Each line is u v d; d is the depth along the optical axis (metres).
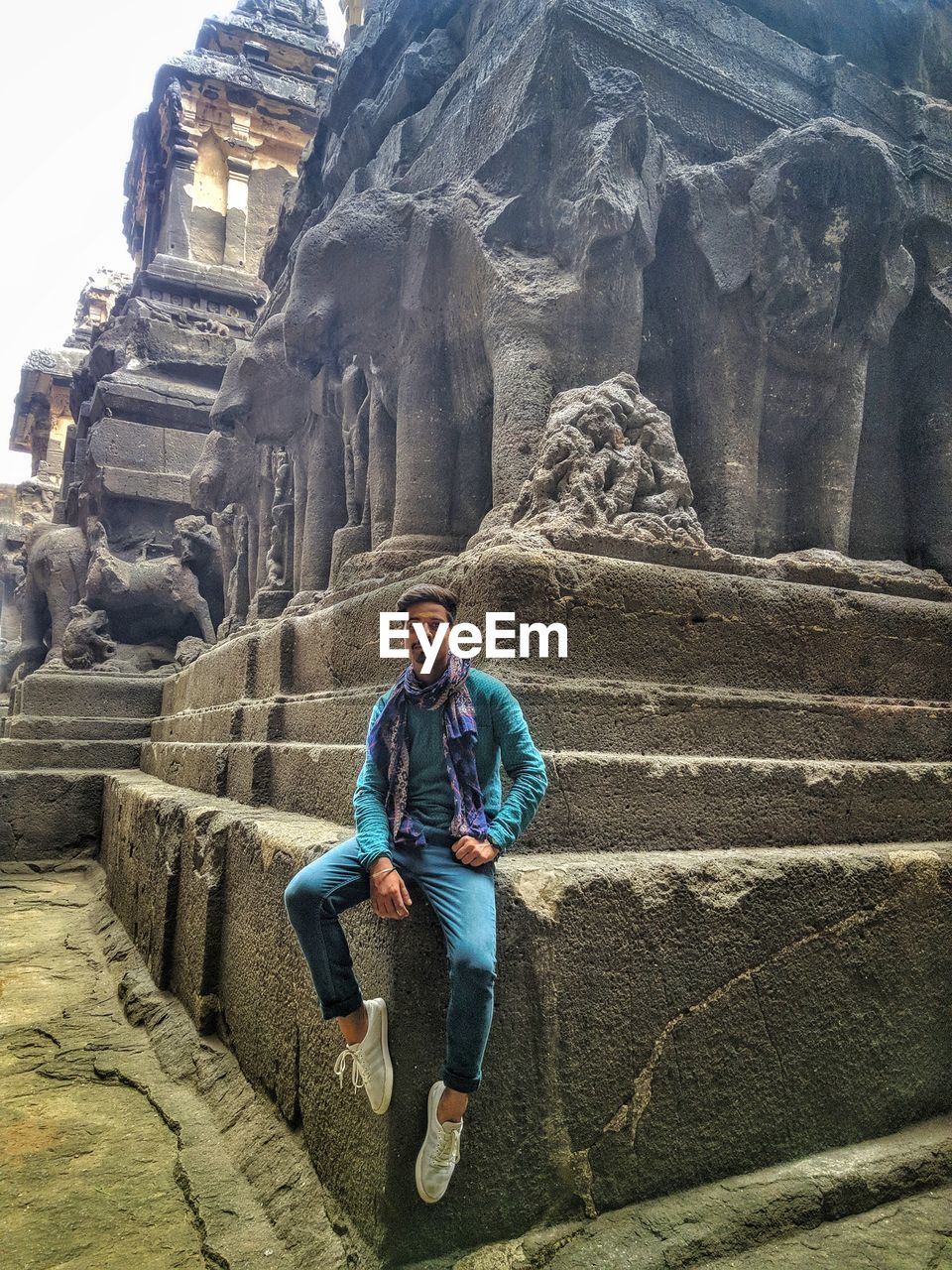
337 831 3.30
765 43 5.89
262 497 9.35
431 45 6.97
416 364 5.28
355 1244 2.31
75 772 8.80
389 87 7.30
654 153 4.73
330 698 4.21
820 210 4.70
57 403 23.17
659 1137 2.61
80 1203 2.71
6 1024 4.25
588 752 3.05
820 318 4.71
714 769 3.18
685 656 3.49
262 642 5.74
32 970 5.19
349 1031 2.29
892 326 5.49
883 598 4.12
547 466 3.86
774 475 5.02
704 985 2.75
